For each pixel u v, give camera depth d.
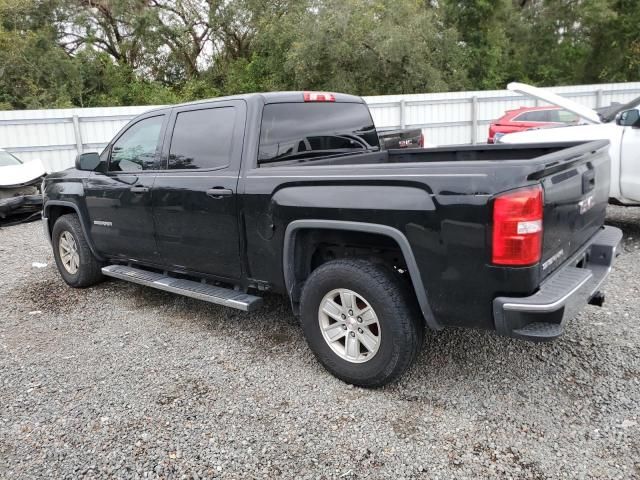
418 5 25.55
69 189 5.22
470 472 2.53
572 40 29.03
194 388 3.40
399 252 3.26
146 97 24.95
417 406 3.08
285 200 3.36
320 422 2.97
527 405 3.04
